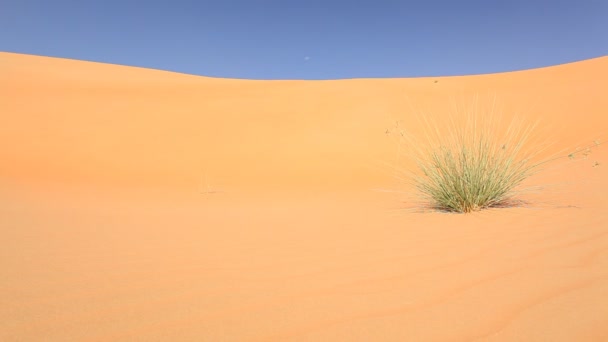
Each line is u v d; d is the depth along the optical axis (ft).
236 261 8.70
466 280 7.02
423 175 19.45
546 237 9.82
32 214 16.52
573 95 51.72
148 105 60.90
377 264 8.22
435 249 9.29
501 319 5.44
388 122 49.73
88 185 33.78
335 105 56.29
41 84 78.54
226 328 5.34
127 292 6.70
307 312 5.84
